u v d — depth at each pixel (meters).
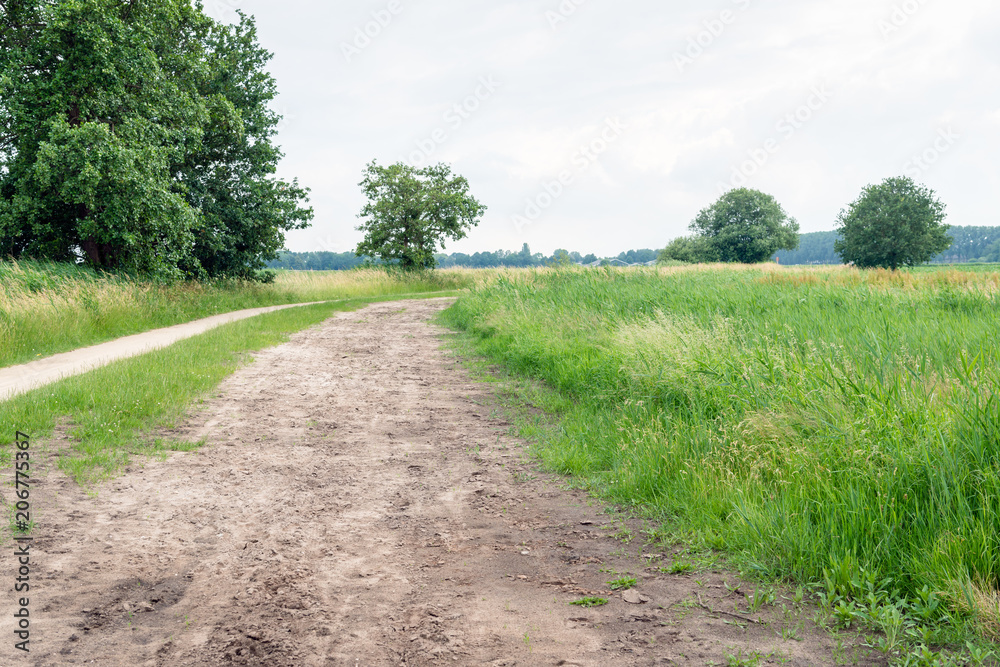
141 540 4.67
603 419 7.58
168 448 7.00
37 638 3.30
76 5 19.16
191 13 24.78
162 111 22.75
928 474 4.13
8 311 13.59
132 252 22.09
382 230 48.03
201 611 3.65
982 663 2.98
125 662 3.11
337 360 13.28
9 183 21.23
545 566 4.30
